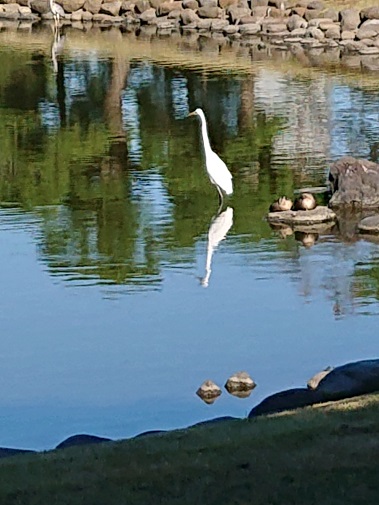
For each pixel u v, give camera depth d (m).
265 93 35.34
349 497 8.52
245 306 17.11
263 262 19.44
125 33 51.28
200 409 13.36
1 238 21.06
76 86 37.41
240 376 14.08
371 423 10.09
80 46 46.94
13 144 29.12
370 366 13.17
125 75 39.38
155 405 13.52
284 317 16.59
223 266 19.17
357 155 27.12
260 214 22.61
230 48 45.78
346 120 30.83
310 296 17.47
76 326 16.34
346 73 38.94
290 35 47.66
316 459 9.23
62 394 13.91
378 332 15.96
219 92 35.81
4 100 35.19
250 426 10.26
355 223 21.95
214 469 9.13
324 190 24.23
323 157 27.02
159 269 19.06
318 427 10.04
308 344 15.49
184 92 36.00
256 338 15.77
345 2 50.25
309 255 19.81
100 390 14.00
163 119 32.03
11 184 25.16
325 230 21.56
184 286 18.11
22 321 16.61
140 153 27.97
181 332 16.02
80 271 18.97
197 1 53.25
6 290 18.03
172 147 28.66
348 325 16.20
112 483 8.98
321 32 46.97
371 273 18.70
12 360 15.08
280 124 30.80
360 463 9.11
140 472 9.17
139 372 14.59
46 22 55.97
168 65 41.44
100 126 31.22
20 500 8.73
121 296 17.66
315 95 34.66
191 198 23.84
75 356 15.17
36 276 18.73
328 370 13.52
